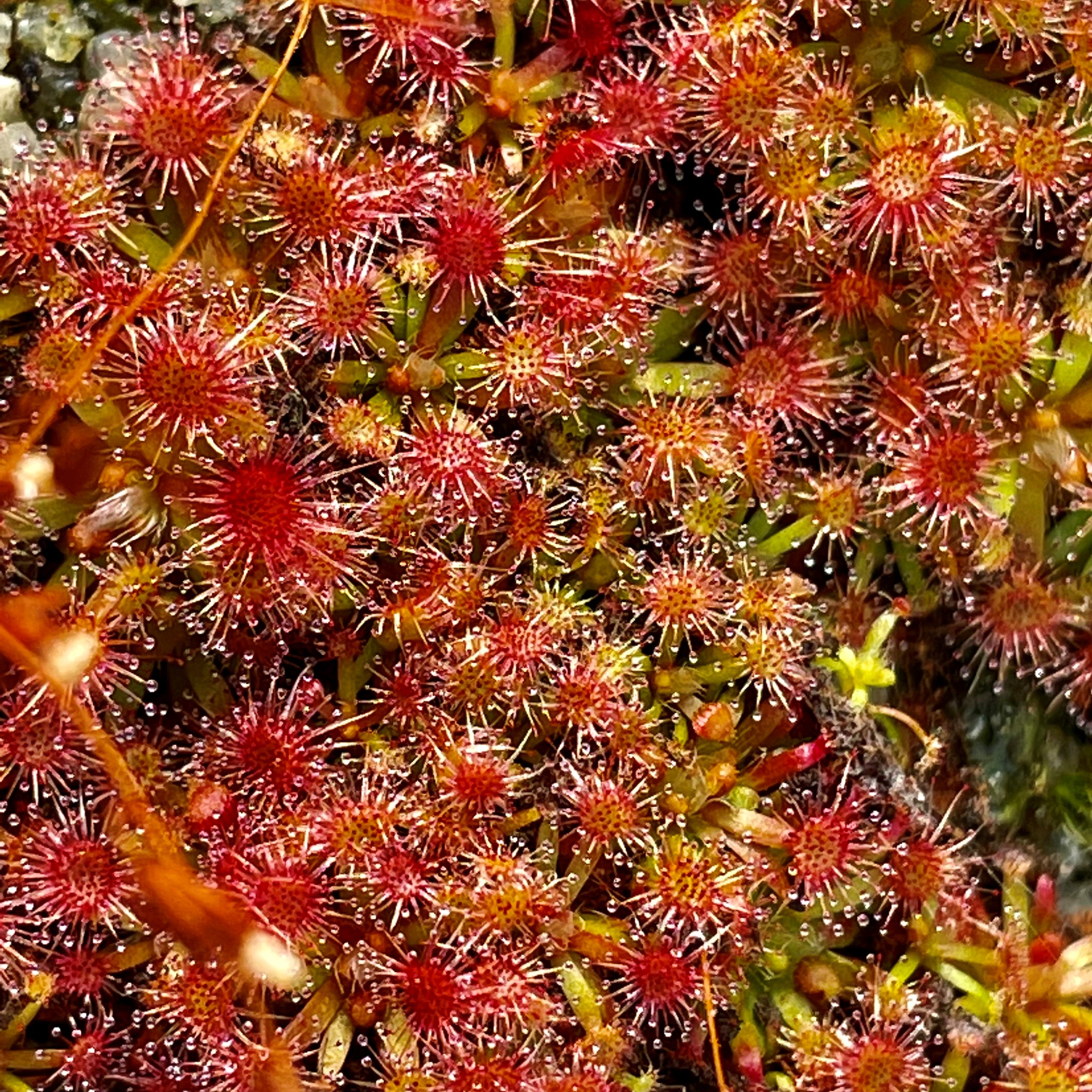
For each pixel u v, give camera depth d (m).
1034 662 0.14
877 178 0.14
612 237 0.14
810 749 0.14
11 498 0.13
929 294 0.14
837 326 0.14
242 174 0.14
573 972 0.14
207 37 0.14
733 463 0.14
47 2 0.14
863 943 0.14
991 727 0.14
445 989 0.14
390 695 0.14
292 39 0.14
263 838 0.14
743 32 0.14
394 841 0.14
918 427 0.14
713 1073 0.14
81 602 0.14
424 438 0.14
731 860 0.14
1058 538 0.14
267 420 0.14
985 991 0.14
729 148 0.14
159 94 0.13
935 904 0.14
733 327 0.14
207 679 0.14
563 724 0.14
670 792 0.14
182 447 0.14
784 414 0.14
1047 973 0.14
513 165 0.14
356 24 0.14
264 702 0.14
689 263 0.14
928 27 0.14
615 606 0.14
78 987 0.14
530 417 0.14
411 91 0.14
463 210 0.14
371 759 0.14
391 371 0.14
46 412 0.13
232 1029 0.14
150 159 0.14
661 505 0.14
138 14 0.14
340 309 0.14
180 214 0.14
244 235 0.14
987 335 0.14
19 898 0.13
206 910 0.13
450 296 0.14
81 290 0.13
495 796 0.14
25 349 0.14
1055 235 0.14
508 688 0.14
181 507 0.14
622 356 0.14
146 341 0.13
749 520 0.14
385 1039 0.14
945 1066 0.14
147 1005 0.14
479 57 0.14
